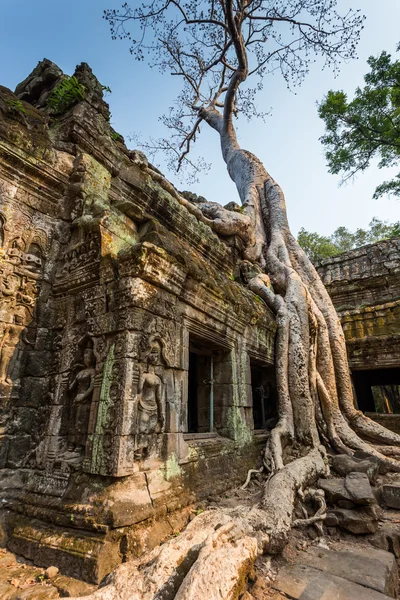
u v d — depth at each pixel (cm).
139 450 328
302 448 640
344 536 388
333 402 757
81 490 309
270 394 750
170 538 302
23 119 439
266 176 1279
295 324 755
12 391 376
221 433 529
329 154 1598
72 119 498
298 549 348
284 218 1106
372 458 621
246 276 859
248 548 256
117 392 323
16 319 394
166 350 383
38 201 448
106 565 254
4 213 403
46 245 442
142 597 212
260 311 670
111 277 373
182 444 385
